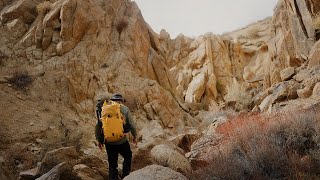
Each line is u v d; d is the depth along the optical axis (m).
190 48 34.06
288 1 18.11
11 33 17.11
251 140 6.61
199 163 7.15
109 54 18.17
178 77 31.03
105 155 10.90
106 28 18.83
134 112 16.33
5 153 9.49
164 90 18.38
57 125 12.47
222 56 32.06
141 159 7.64
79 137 11.38
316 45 14.87
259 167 5.40
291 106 10.34
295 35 16.86
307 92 11.09
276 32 20.56
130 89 17.00
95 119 14.60
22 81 14.38
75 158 7.81
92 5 18.50
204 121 16.22
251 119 9.05
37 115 12.68
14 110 12.38
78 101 14.92
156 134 14.34
